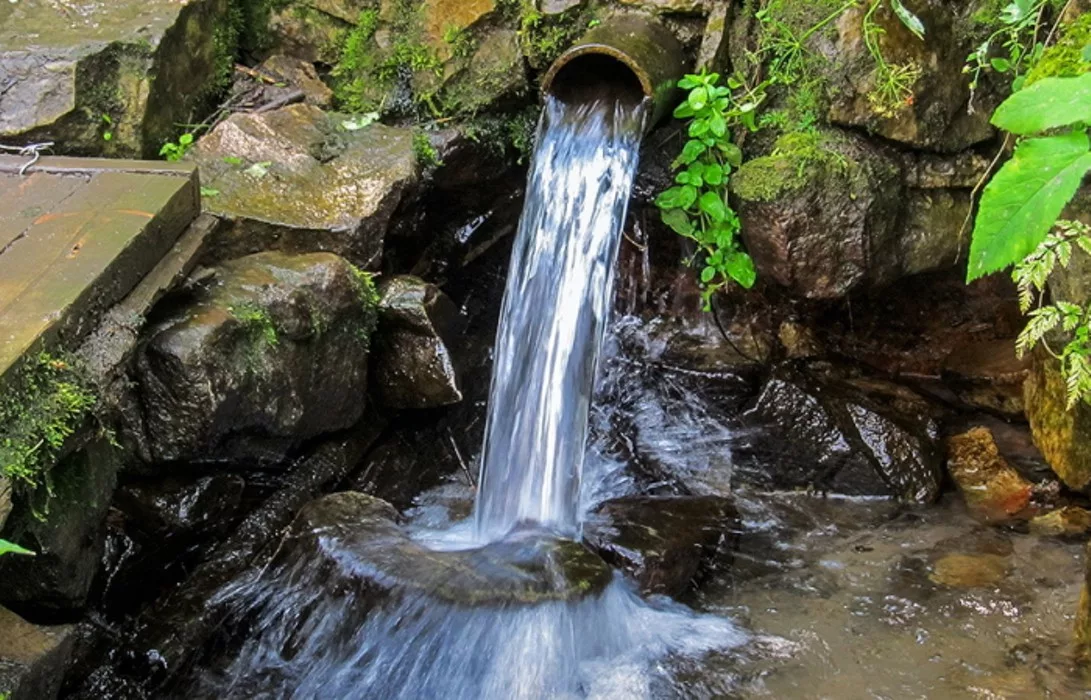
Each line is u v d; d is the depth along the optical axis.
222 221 3.86
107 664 3.14
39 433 2.61
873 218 4.18
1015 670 3.48
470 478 4.48
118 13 4.34
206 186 4.02
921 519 4.41
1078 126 1.79
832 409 4.64
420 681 3.21
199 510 3.43
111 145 4.14
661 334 5.26
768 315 5.20
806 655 3.56
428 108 4.79
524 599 3.27
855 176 4.15
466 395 4.57
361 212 4.08
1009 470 4.60
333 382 3.82
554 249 4.33
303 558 3.51
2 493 2.46
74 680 3.03
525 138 4.86
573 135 4.38
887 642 3.65
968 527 4.34
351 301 3.81
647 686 3.33
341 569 3.41
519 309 4.36
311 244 4.00
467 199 4.93
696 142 4.36
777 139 4.37
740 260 4.48
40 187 3.46
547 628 3.26
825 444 4.60
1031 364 4.45
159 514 3.34
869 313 5.20
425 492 4.36
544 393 4.14
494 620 3.23
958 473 4.65
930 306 5.15
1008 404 4.89
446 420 4.50
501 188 4.98
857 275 4.22
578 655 3.34
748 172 4.19
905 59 4.16
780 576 4.04
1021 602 3.84
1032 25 4.01
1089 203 3.41
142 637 3.25
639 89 4.34
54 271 2.97
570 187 4.34
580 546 3.66
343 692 3.28
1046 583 3.95
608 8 4.69
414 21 4.82
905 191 4.32
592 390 4.20
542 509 3.95
